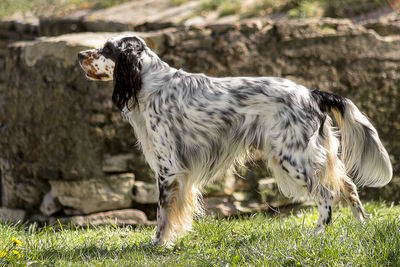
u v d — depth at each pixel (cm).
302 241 491
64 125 812
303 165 544
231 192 799
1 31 1202
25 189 855
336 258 449
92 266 479
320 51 834
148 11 1051
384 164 584
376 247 458
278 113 545
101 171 809
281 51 834
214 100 551
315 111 554
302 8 916
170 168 564
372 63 834
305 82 832
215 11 984
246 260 471
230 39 830
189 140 561
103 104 796
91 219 794
